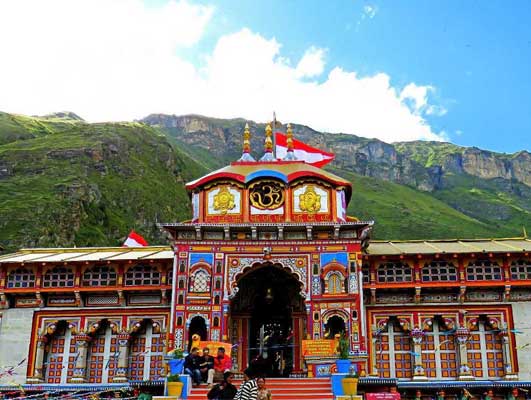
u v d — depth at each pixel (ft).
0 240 244.01
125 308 100.53
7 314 100.94
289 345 100.01
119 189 374.02
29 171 332.60
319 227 91.40
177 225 91.30
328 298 89.45
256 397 51.01
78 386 92.27
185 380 71.97
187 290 90.68
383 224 473.26
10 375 96.99
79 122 578.66
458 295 97.14
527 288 96.48
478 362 94.84
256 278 103.50
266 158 104.94
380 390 86.84
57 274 101.71
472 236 469.98
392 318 97.86
